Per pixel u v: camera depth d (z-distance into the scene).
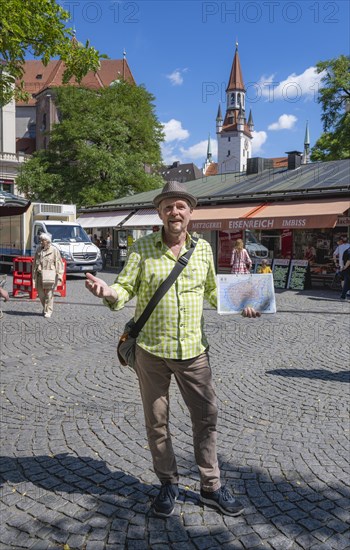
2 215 22.50
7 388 5.50
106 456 3.83
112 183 33.59
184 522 2.97
